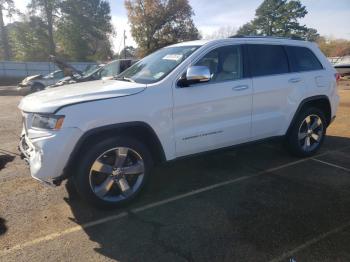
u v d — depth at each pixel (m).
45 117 3.18
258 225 3.24
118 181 3.50
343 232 3.11
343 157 5.27
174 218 3.39
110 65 9.15
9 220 3.36
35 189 4.09
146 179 3.67
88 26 46.22
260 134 4.52
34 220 3.36
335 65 22.09
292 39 4.97
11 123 8.55
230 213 3.48
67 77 11.30
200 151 4.01
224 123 4.09
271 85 4.45
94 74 9.26
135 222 3.32
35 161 3.23
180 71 3.75
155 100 3.53
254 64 4.39
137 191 3.63
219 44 4.12
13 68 31.69
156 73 3.89
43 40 45.38
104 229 3.20
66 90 3.68
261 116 4.45
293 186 4.16
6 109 11.51
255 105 4.34
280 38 4.81
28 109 3.36
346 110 9.42
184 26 44.88
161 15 42.62
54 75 17.80
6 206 3.65
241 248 2.88
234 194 3.94
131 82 3.87
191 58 3.86
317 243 2.94
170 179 4.40
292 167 4.82
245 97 4.20
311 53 5.12
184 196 3.89
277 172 4.63
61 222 3.32
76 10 45.22
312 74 4.97
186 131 3.80
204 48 3.99
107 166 3.40
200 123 3.90
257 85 4.32
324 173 4.58
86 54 47.78
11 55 47.22
